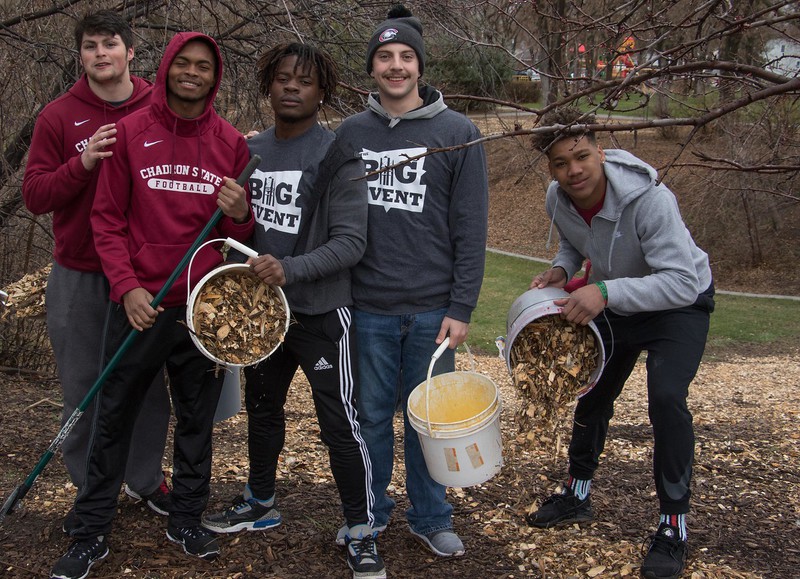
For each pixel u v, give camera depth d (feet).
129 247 9.23
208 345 8.81
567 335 9.93
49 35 18.78
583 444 11.23
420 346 10.09
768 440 16.83
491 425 9.49
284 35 18.86
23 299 11.12
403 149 9.81
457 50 17.65
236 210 9.06
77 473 10.18
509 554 10.56
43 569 9.52
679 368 9.79
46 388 19.60
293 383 23.27
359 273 10.11
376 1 19.40
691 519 11.95
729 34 7.18
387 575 9.86
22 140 18.97
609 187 9.91
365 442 10.06
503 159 87.20
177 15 19.99
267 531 10.78
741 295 55.31
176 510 9.95
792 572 10.25
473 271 9.86
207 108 9.35
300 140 9.59
